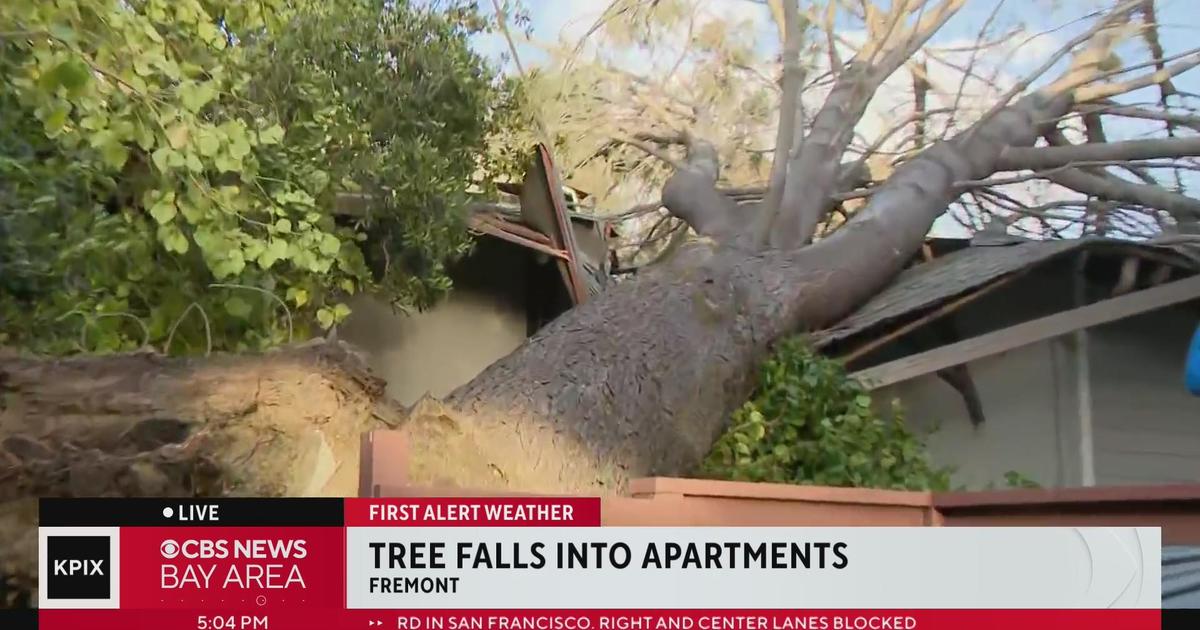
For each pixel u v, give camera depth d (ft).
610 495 16.65
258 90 20.12
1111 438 25.99
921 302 23.88
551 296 30.89
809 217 26.45
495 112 25.71
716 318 20.95
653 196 35.70
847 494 11.89
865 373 24.03
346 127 21.02
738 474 18.95
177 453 12.94
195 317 16.98
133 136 14.69
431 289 23.48
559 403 17.39
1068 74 29.53
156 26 17.19
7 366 13.55
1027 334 24.04
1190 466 26.40
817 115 29.32
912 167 27.78
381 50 22.53
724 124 33.09
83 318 15.78
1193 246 24.77
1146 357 26.71
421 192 21.85
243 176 16.48
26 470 12.91
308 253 17.03
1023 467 25.89
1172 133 32.35
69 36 13.76
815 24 30.42
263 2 20.20
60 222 16.34
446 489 10.14
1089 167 28.96
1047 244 26.61
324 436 13.24
